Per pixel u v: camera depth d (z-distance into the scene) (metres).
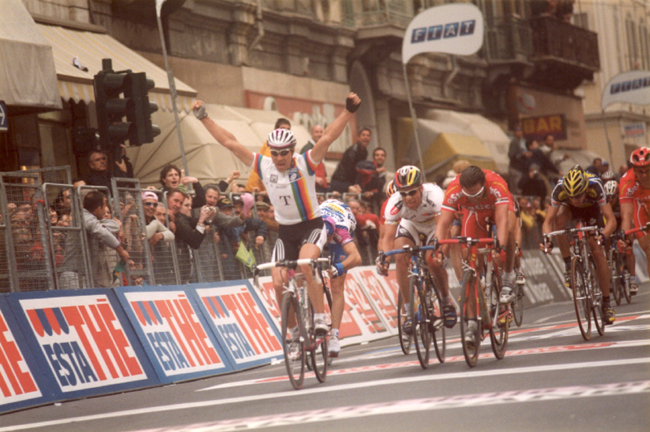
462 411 14.18
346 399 16.70
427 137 71.38
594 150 108.94
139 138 27.61
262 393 19.02
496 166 77.38
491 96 87.56
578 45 97.44
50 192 23.45
